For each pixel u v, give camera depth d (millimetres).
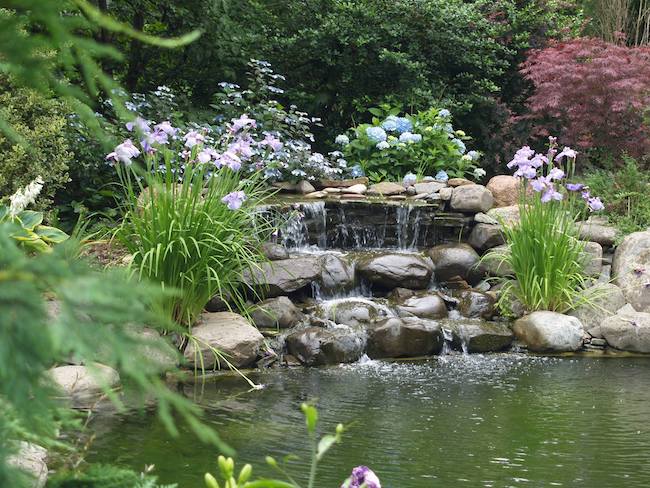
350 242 9258
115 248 7012
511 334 7574
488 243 8906
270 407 5250
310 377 6281
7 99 7301
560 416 5109
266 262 7727
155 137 6469
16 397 649
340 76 13336
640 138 11531
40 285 653
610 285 8172
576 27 15398
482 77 13719
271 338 6977
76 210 8438
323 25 12609
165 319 720
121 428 4461
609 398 5609
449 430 4777
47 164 7594
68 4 703
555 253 7996
